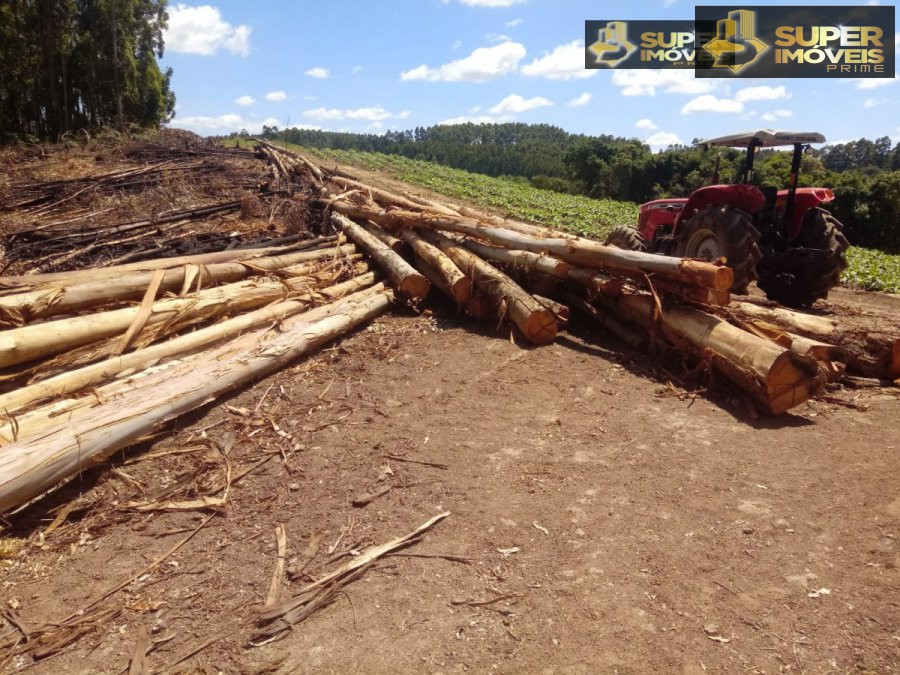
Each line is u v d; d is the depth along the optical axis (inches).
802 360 172.2
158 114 1660.9
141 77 1571.1
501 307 252.1
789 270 315.0
